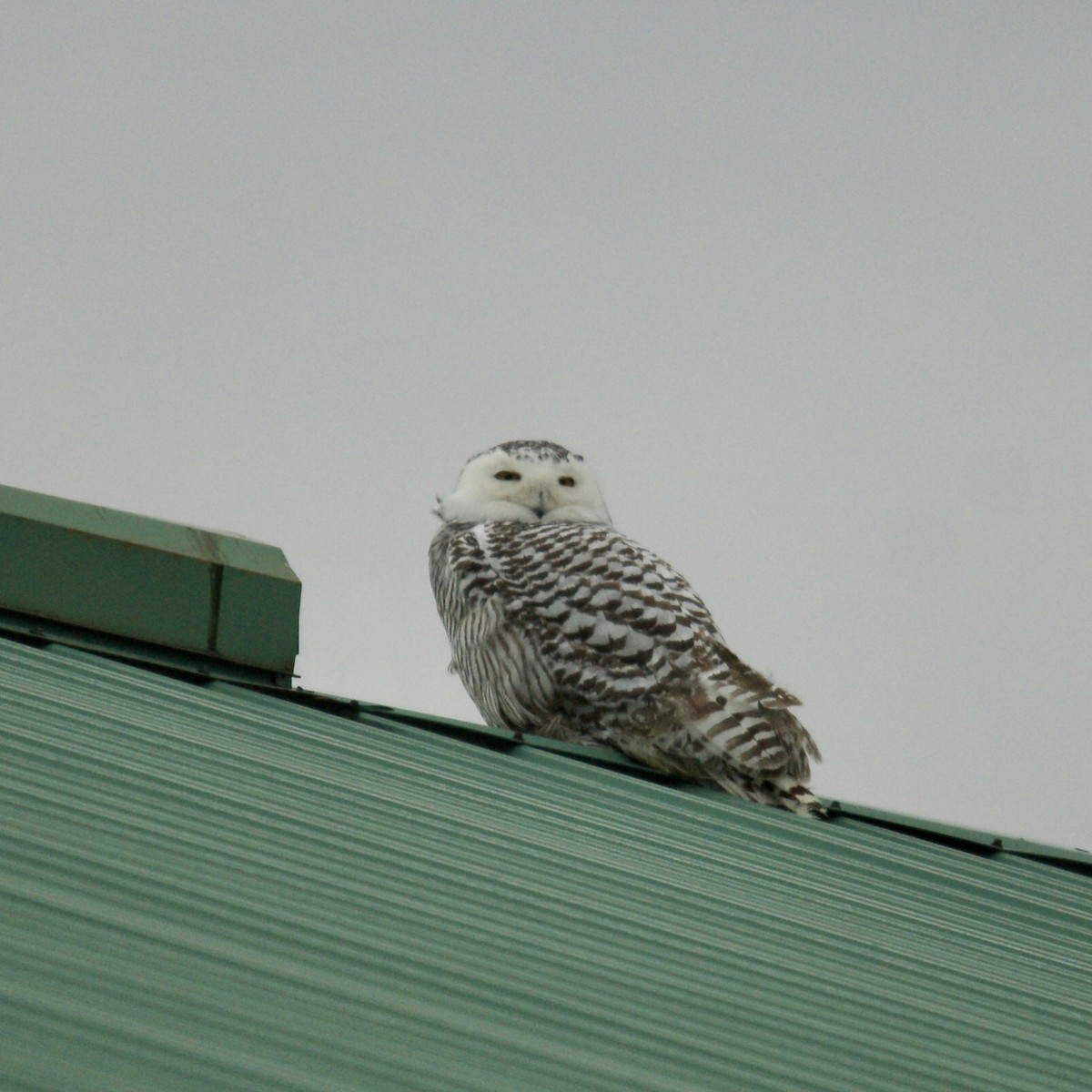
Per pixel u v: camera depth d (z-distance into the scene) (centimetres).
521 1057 702
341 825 962
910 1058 847
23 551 1257
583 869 1031
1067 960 1149
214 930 743
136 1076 576
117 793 899
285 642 1324
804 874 1202
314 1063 633
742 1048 797
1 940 657
